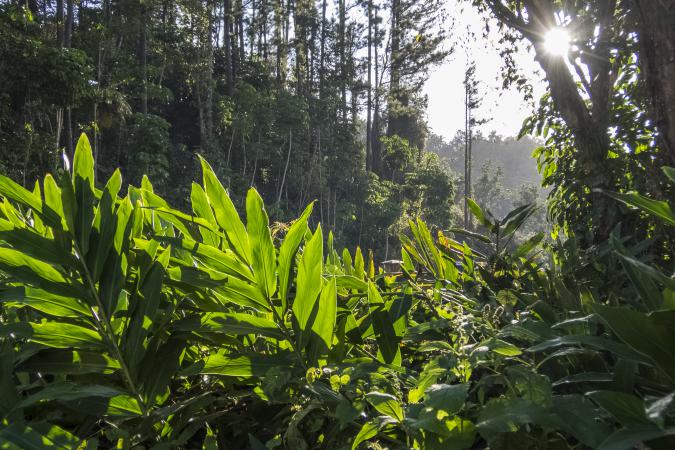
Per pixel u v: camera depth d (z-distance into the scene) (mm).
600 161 3828
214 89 43375
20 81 22281
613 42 3906
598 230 3748
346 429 1232
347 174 46969
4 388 1180
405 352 1677
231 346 1421
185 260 1541
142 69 34844
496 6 4270
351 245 44938
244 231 1348
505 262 2059
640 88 3904
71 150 25750
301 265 1317
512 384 1050
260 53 56188
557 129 5016
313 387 1165
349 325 1471
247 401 1424
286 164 41938
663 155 3350
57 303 1312
